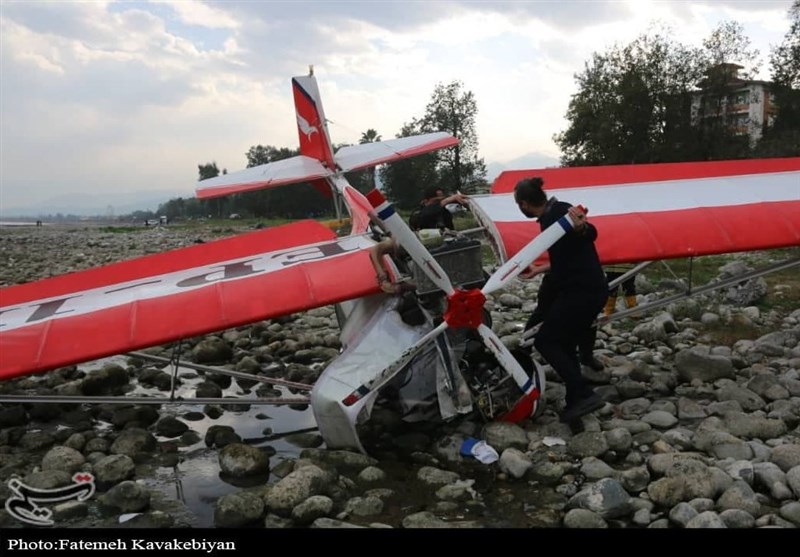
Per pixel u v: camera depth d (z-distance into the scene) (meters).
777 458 4.05
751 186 6.19
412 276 5.01
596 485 3.77
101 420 5.69
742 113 42.28
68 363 4.36
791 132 37.62
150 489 4.27
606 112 39.84
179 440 5.13
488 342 4.71
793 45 41.62
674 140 38.88
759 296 8.42
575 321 4.81
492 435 4.66
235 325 4.60
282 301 4.77
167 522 3.79
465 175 54.09
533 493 4.02
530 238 5.34
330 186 10.20
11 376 4.32
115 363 7.40
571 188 6.50
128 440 4.92
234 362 7.41
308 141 11.00
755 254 12.48
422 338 4.66
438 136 10.92
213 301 4.77
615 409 5.30
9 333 4.62
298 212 78.94
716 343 6.91
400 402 5.14
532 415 5.02
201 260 5.86
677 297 6.05
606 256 5.22
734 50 38.88
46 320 4.79
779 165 6.77
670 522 3.57
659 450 4.38
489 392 4.86
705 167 6.74
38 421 5.68
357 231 6.54
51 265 18.14
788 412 4.86
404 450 4.79
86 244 26.81
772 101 43.03
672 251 5.27
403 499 4.00
